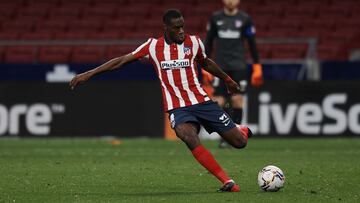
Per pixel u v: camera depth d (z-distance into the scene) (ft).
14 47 256.73
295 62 221.46
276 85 203.00
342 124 202.80
